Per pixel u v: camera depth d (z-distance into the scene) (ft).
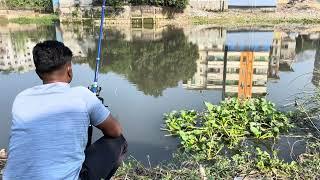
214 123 18.26
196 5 98.27
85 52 52.29
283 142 17.20
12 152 6.50
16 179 6.35
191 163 14.03
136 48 56.49
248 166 13.28
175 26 87.66
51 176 6.27
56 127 6.45
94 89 9.82
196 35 71.87
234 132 17.85
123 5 88.79
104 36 71.20
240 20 93.45
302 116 19.70
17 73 35.14
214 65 42.96
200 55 49.93
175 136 18.42
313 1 100.94
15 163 6.40
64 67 7.07
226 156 15.24
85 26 88.53
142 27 86.84
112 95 26.78
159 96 26.48
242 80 32.89
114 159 7.93
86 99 6.85
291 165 13.33
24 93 6.89
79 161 6.67
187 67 41.75
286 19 93.25
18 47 57.62
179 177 12.25
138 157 15.89
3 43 62.64
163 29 82.79
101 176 7.80
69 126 6.52
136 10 88.74
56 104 6.60
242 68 40.32
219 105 22.11
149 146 17.15
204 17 94.58
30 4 108.88
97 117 7.05
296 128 18.75
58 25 91.09
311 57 46.26
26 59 45.27
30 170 6.30
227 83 32.19
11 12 108.78
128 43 61.77
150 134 18.70
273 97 25.12
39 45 7.09
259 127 18.39
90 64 42.01
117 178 12.28
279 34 72.23
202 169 12.44
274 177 12.51
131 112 22.44
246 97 24.22
